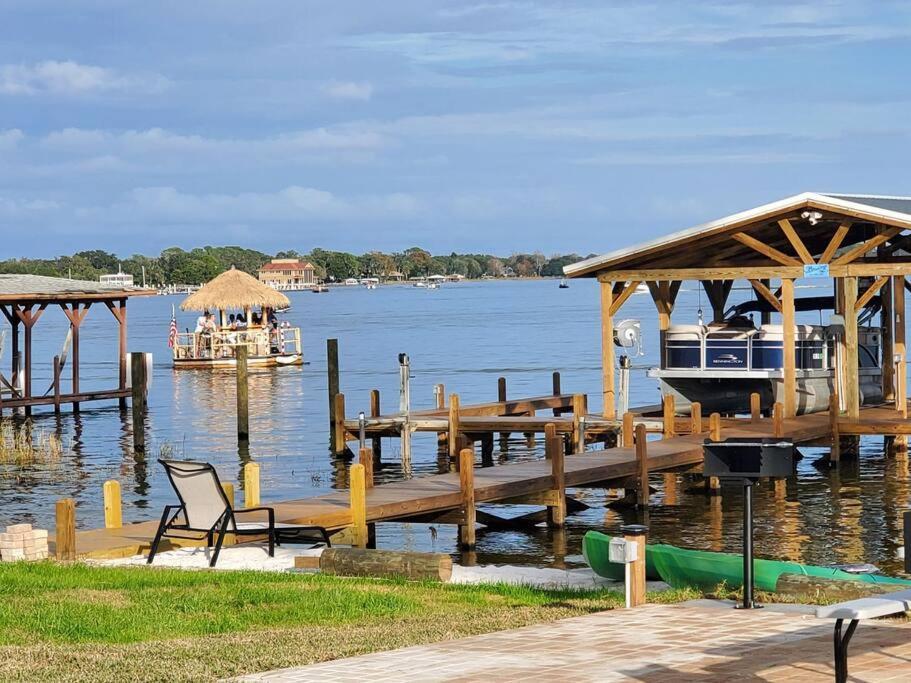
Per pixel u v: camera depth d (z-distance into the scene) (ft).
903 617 38.81
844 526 82.02
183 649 38.01
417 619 43.09
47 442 136.56
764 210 107.96
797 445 105.91
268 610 44.91
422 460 122.11
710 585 51.52
